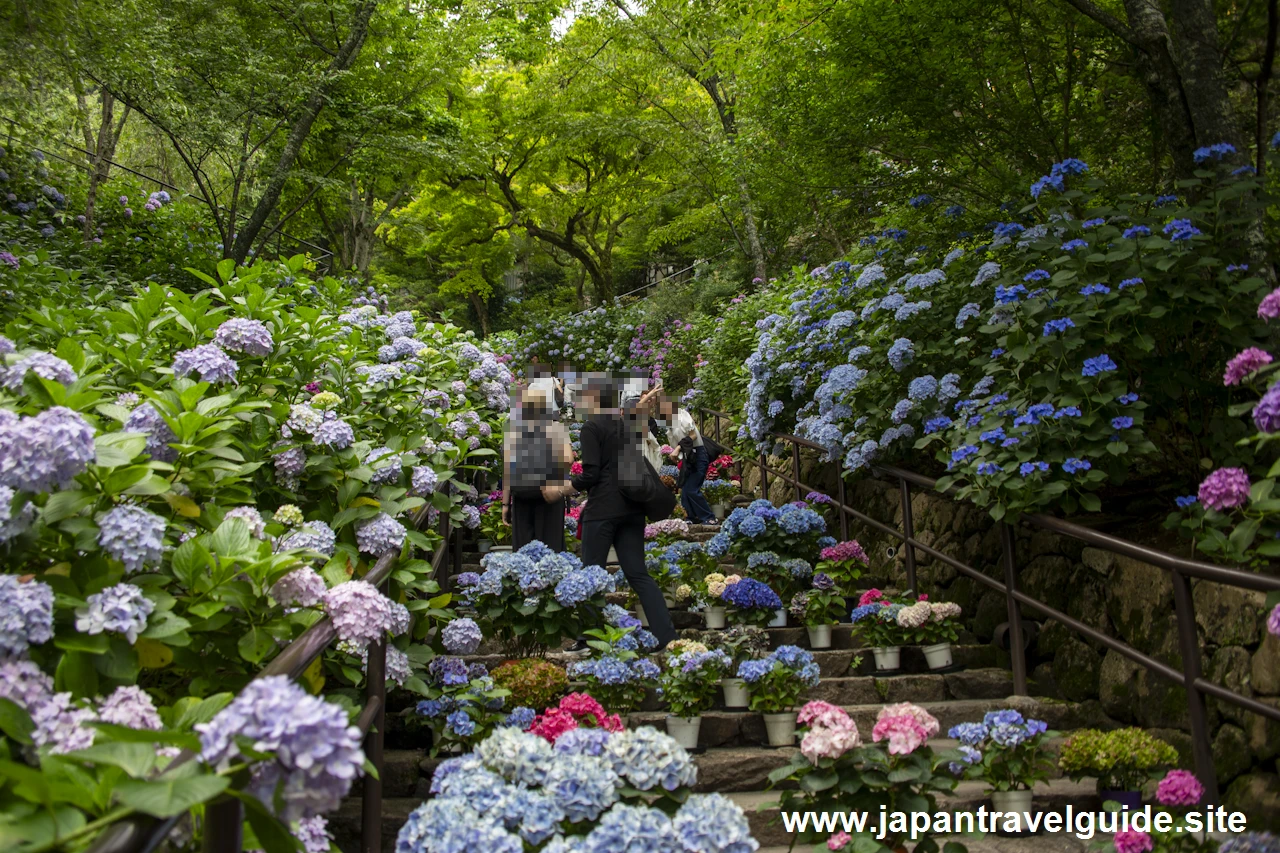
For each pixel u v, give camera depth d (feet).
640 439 16.44
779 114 19.10
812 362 21.95
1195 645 9.54
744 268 51.65
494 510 23.49
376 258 91.71
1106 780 10.60
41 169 30.94
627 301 70.59
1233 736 10.47
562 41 55.01
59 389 7.06
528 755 7.94
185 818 5.28
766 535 19.11
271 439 11.09
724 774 12.16
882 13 16.85
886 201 19.86
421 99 40.75
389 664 10.73
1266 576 8.45
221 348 10.48
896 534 17.75
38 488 5.82
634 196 65.46
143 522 6.59
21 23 20.80
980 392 14.75
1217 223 12.71
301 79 32.32
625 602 18.35
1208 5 13.80
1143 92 16.99
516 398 18.22
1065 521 12.17
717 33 32.89
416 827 6.78
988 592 16.37
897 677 14.58
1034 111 17.40
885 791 9.11
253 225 32.22
